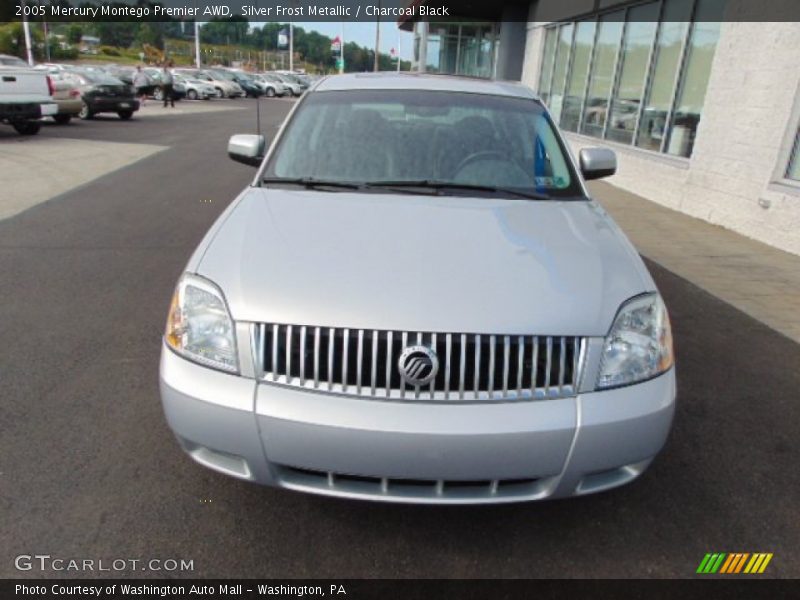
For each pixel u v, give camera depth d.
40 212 7.57
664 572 2.33
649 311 2.38
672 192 9.09
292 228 2.62
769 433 3.30
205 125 19.61
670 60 9.53
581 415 2.12
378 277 2.28
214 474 2.76
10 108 13.54
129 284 5.15
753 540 2.51
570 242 2.65
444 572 2.29
